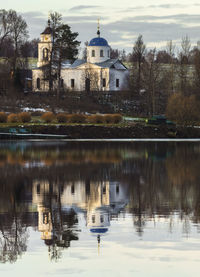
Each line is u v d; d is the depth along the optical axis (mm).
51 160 97688
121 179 73625
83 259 38906
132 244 41844
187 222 47906
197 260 38500
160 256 39281
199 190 64188
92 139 157500
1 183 70500
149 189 65312
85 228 46312
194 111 175750
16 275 36531
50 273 36625
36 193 62812
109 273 36438
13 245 41938
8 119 167875
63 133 159500
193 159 99500
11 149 121125
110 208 54219
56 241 42812
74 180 72938
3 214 51656
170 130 164750
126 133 161125
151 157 103625
